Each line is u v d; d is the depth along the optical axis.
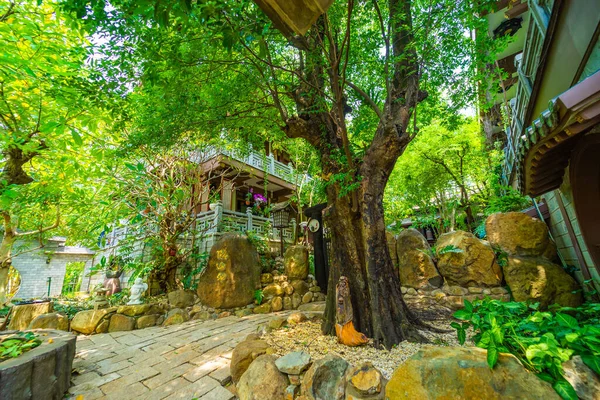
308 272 6.94
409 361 1.90
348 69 3.95
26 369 2.24
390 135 3.20
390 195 9.77
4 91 3.90
